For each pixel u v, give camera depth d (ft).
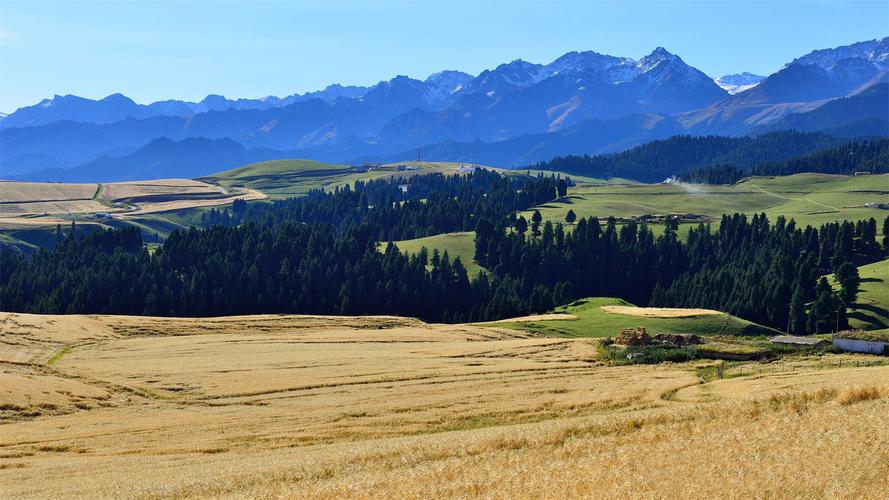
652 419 185.88
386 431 241.35
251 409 290.35
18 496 162.50
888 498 112.06
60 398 299.17
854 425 148.15
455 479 142.61
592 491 124.77
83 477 184.34
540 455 158.71
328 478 159.63
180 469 186.70
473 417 257.55
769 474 124.88
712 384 293.23
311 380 338.75
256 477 163.53
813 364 359.25
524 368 362.12
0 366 361.30
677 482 125.59
